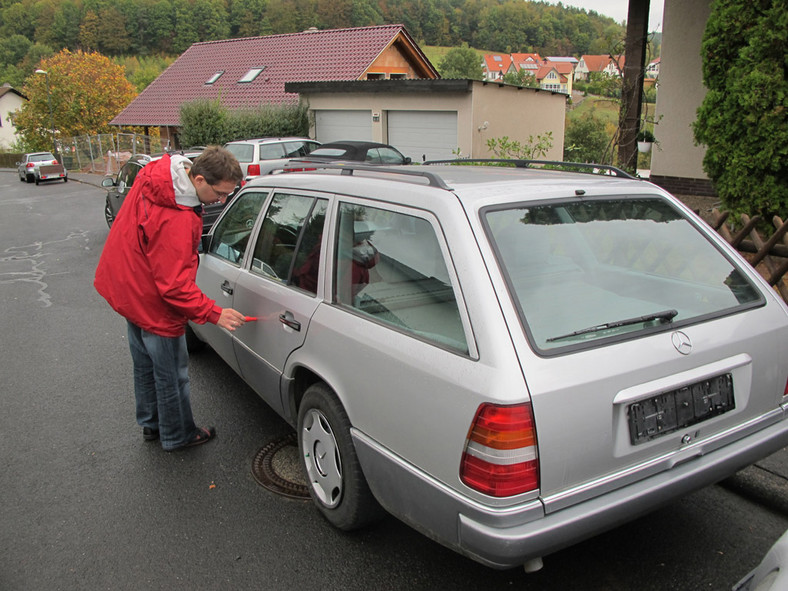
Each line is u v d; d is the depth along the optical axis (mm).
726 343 2549
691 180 10641
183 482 3691
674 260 2871
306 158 14469
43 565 2980
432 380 2303
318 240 3207
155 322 3682
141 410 4117
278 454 4008
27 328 6973
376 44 24406
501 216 2506
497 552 2104
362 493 2885
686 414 2432
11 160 62531
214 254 4582
